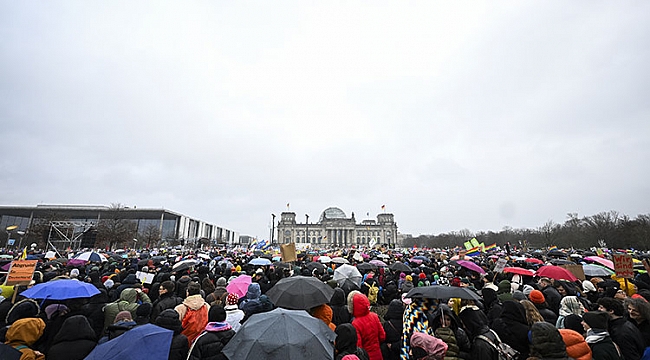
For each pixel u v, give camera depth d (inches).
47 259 1008.9
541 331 205.8
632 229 3107.8
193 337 316.8
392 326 342.0
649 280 568.4
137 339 187.2
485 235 5757.9
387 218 7332.7
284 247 721.6
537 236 4338.1
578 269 549.6
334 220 7180.1
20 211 5895.7
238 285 475.8
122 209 5103.3
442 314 296.5
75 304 306.0
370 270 816.3
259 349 188.9
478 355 246.2
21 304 299.0
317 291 341.1
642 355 252.4
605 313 256.8
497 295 412.5
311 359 188.1
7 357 181.3
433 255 1584.6
